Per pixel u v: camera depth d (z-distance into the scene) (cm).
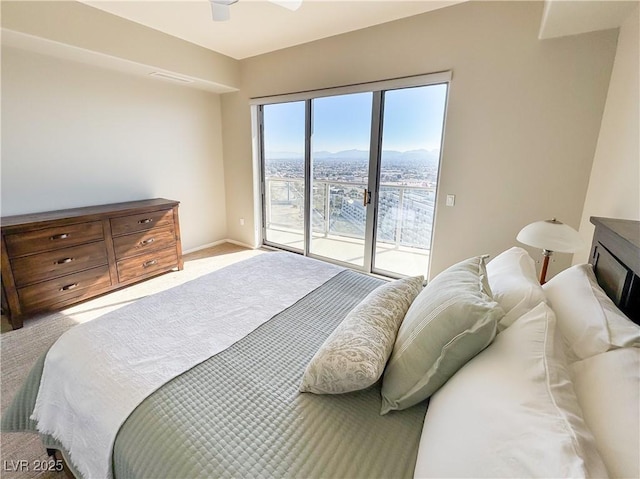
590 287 105
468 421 66
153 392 100
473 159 263
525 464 52
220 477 74
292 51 350
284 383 106
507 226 259
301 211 414
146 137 362
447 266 294
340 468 77
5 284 232
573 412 60
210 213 455
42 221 246
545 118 230
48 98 281
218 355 121
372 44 295
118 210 296
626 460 54
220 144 451
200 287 182
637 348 75
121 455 87
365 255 356
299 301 168
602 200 196
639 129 154
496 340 85
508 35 233
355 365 89
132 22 290
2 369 197
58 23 246
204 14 274
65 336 132
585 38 209
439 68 265
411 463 78
